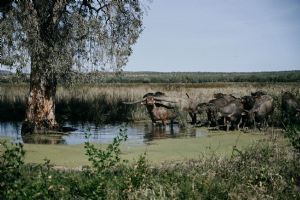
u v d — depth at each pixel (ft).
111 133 76.59
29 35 74.28
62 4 78.69
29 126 78.28
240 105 74.90
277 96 90.53
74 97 108.27
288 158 39.70
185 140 65.92
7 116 98.68
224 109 74.13
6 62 74.43
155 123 86.38
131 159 49.96
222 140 64.39
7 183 27.22
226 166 36.96
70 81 82.43
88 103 103.55
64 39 79.56
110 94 113.39
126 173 33.42
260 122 75.00
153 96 86.17
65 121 93.04
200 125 84.79
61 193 28.84
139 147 59.93
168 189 31.76
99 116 94.38
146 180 32.96
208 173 34.96
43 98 79.82
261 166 36.73
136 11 85.15
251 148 42.83
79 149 58.39
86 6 84.74
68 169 43.93
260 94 80.38
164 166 42.24
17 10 75.41
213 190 31.68
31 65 79.82
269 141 49.62
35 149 57.88
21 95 110.42
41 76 79.51
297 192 31.99
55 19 78.79
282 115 74.49
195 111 85.61
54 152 55.67
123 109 100.37
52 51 76.59
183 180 33.60
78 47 80.94
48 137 72.28
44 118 79.87
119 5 82.94
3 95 108.88
